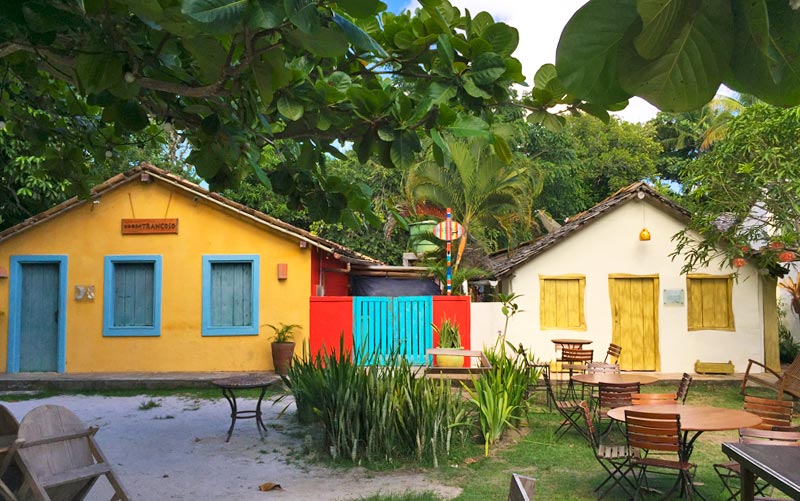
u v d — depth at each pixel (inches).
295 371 393.4
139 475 284.8
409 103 158.1
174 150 898.7
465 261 683.4
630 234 596.4
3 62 200.2
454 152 639.1
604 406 348.8
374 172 885.2
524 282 591.2
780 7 32.2
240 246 571.2
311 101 163.2
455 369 384.8
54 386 517.0
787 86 32.4
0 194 663.8
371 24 176.7
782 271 577.6
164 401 466.9
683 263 591.2
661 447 238.5
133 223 571.5
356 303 561.6
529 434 357.7
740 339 584.4
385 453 305.0
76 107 239.8
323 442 331.3
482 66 147.6
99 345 564.4
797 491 127.7
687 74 32.9
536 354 585.3
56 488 189.5
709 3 30.8
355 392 311.0
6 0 109.0
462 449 319.3
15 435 203.9
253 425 384.8
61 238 571.5
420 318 561.3
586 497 255.6
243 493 259.1
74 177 243.6
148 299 574.9
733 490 265.7
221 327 565.9
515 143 976.9
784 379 448.1
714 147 498.9
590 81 34.6
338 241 893.8
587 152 1155.3
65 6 118.3
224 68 121.7
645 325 592.1
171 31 105.0
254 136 189.0
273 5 90.2
